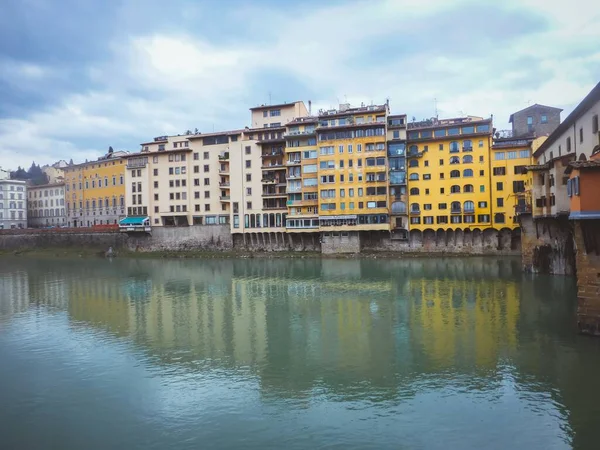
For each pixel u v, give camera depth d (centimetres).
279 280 5684
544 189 4775
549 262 5225
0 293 5016
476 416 1828
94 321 3616
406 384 2166
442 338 2883
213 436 1738
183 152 9819
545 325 3061
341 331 3142
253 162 9125
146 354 2730
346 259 7900
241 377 2319
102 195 11294
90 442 1719
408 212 8188
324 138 8350
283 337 3034
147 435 1759
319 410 1925
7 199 12862
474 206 7869
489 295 4200
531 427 1733
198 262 8169
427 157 8138
